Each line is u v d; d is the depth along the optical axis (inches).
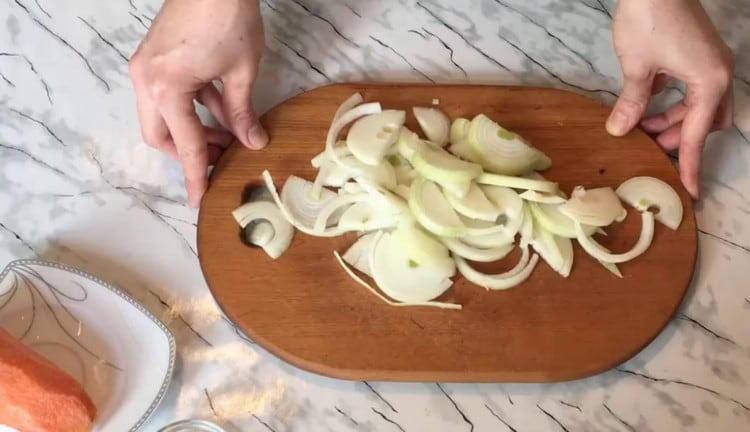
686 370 22.8
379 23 28.0
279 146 24.6
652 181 24.2
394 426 22.2
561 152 24.7
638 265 23.2
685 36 22.1
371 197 23.5
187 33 21.7
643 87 23.7
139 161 25.6
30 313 22.7
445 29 27.9
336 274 22.9
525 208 23.5
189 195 24.1
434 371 21.7
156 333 22.4
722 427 22.2
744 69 27.2
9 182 25.3
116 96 26.7
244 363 22.9
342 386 22.7
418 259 22.7
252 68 22.8
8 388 19.8
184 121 22.5
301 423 22.2
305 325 22.3
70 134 26.1
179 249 24.3
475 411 22.4
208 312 23.5
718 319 23.4
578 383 22.7
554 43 27.7
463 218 23.3
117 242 24.4
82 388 21.2
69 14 28.1
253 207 23.7
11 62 27.2
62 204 25.0
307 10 28.1
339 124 24.5
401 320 22.3
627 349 22.1
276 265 23.0
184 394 22.5
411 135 24.1
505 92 25.6
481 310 22.5
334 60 27.3
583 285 22.9
